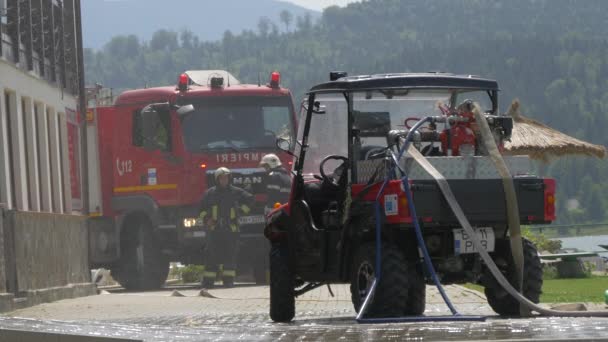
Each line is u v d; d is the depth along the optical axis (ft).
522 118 169.68
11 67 132.05
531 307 64.90
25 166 138.00
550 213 68.28
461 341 38.14
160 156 154.20
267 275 156.66
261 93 153.07
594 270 184.03
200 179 151.12
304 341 39.55
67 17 165.07
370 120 72.54
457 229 67.31
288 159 152.76
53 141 152.76
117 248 161.48
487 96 73.20
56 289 122.31
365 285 67.67
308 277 76.13
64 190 158.71
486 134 67.26
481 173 67.15
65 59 160.45
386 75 72.74
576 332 39.63
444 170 66.59
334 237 73.10
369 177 69.36
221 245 148.36
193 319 83.25
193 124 152.05
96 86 177.17
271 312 78.54
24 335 40.27
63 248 132.67
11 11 133.18
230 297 119.96
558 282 140.67
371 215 67.62
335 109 74.54
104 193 162.50
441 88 72.02
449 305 64.13
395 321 60.39
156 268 157.89
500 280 65.82
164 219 155.12
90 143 163.63
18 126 134.51
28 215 115.14
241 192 149.48
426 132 69.05
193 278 180.96
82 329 41.81
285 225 78.13
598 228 560.61
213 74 156.87
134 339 38.29
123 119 159.43
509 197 66.44
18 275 109.29
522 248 67.51
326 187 75.56
